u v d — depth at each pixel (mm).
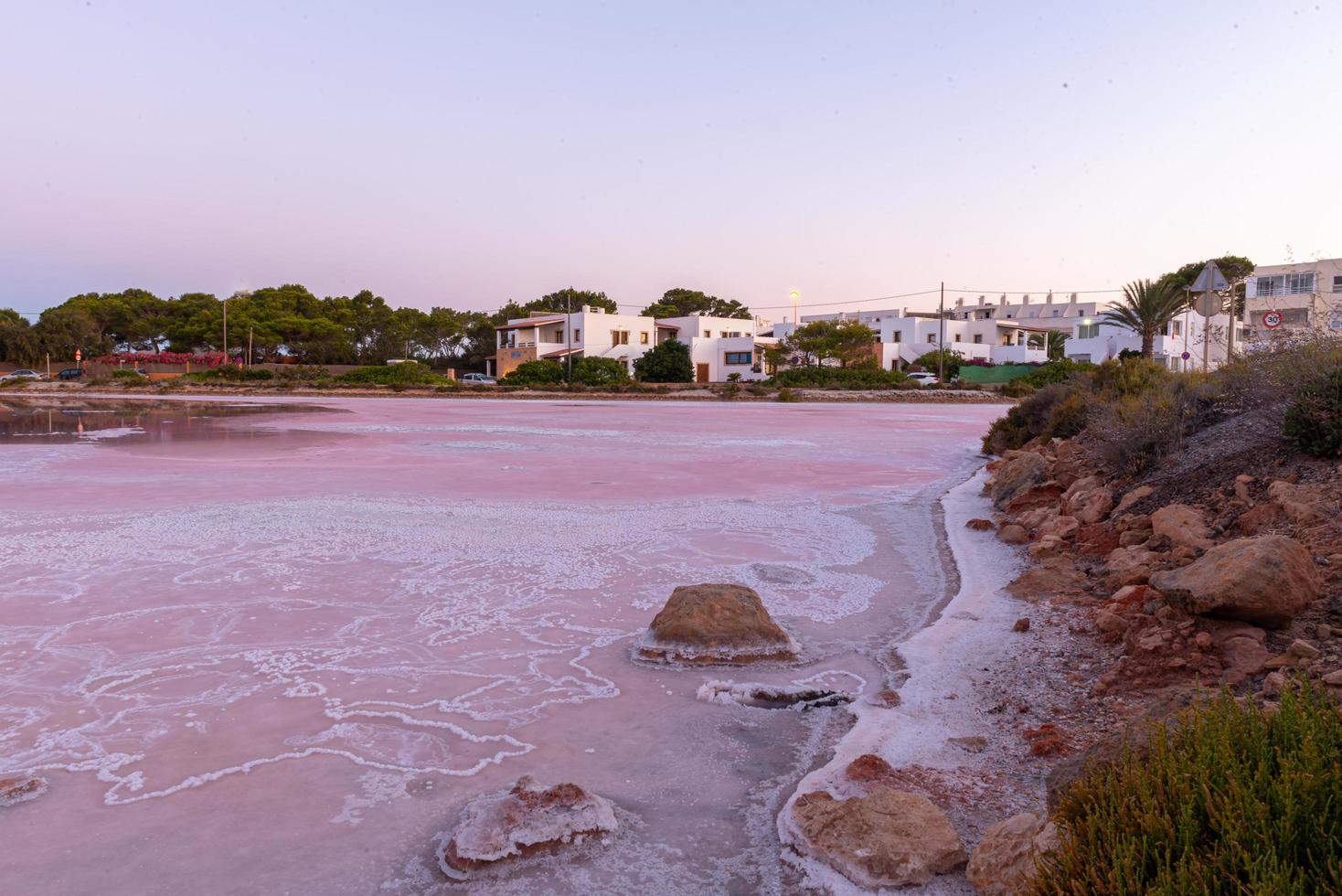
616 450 18188
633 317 77312
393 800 3363
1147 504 7848
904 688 4555
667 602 5605
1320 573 4895
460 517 9734
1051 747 3656
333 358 84000
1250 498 6711
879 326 85250
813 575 7258
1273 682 3717
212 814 3234
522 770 3645
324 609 6012
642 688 4629
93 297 87375
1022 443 16688
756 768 3705
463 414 32438
